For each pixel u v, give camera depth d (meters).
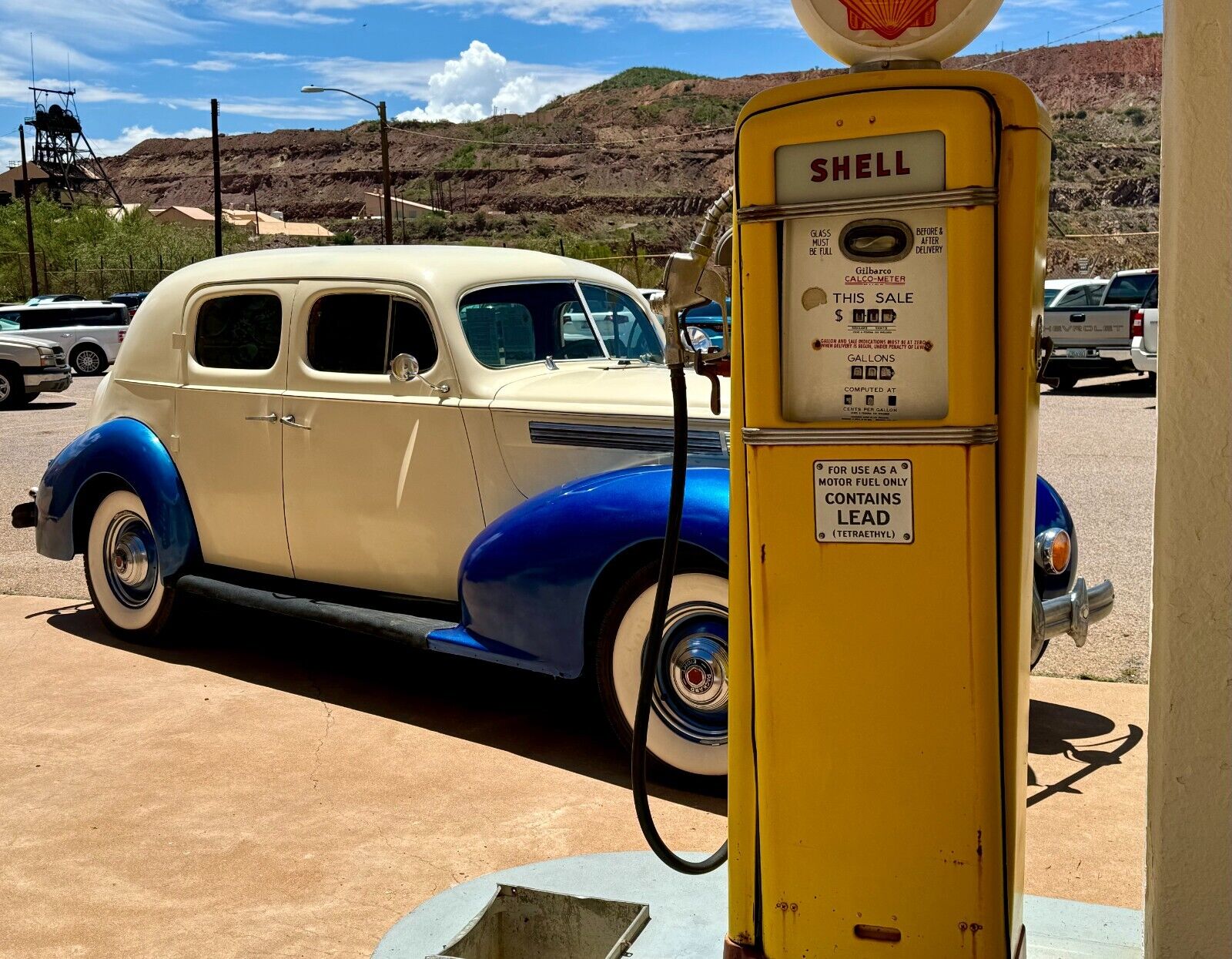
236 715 4.87
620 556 4.10
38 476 11.48
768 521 2.39
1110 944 2.83
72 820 3.89
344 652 5.78
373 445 4.88
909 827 2.38
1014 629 2.35
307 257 5.19
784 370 2.37
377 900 3.35
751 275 2.35
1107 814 3.78
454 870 3.52
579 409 4.45
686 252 2.70
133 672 5.45
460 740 4.59
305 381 5.05
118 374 5.82
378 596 4.98
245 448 5.25
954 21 2.28
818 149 2.29
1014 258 2.24
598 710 4.93
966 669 2.31
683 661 3.99
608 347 5.37
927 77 2.23
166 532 5.46
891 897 2.40
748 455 2.40
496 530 4.30
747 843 2.52
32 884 3.47
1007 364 2.27
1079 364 18.70
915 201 2.24
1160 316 2.17
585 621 4.15
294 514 5.12
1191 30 2.06
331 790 4.12
